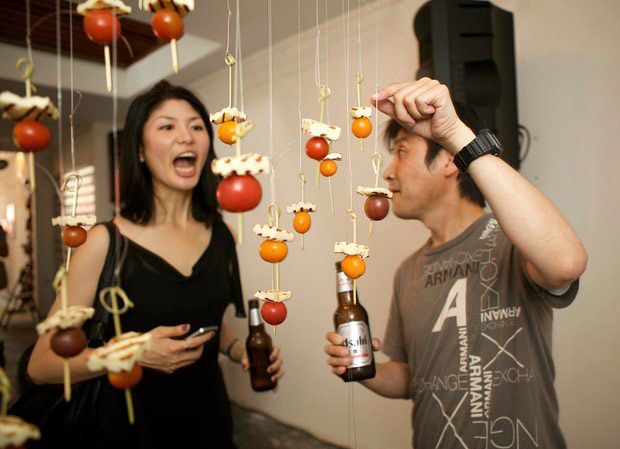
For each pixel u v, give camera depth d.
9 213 5.05
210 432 1.00
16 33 2.43
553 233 0.62
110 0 0.43
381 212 0.62
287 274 2.41
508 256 0.87
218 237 1.08
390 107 0.68
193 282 0.95
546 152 1.56
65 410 0.80
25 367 0.84
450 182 0.97
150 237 0.94
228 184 0.43
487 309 0.88
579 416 1.50
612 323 1.43
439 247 0.99
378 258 2.01
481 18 1.33
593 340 1.47
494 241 0.90
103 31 0.42
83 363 0.73
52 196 4.71
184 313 0.94
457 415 0.87
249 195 0.43
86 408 0.81
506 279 0.86
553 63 1.53
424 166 0.95
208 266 1.00
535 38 1.57
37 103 0.40
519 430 0.81
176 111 0.92
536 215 0.61
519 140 1.61
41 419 0.79
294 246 2.36
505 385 0.83
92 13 0.43
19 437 0.34
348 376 0.90
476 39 1.32
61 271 0.40
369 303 2.05
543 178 1.57
